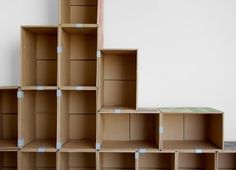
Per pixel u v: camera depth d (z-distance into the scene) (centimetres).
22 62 197
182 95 231
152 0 231
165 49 231
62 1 201
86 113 230
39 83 229
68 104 227
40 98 231
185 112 194
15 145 203
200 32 231
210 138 223
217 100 231
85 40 230
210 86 231
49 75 229
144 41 232
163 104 231
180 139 228
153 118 228
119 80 229
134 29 232
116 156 229
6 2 233
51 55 229
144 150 195
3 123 230
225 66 231
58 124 195
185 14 231
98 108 196
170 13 231
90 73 229
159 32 231
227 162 228
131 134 229
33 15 233
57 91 195
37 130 231
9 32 233
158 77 231
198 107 228
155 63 231
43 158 230
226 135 230
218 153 212
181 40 231
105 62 229
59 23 195
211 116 220
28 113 212
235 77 231
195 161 229
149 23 231
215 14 230
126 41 232
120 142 221
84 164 230
